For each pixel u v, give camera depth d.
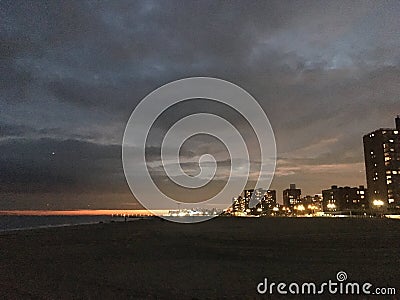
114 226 64.88
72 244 39.00
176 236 44.50
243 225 63.94
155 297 18.14
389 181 170.12
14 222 152.00
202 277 22.17
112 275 23.12
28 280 22.14
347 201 196.38
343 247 33.41
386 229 50.88
